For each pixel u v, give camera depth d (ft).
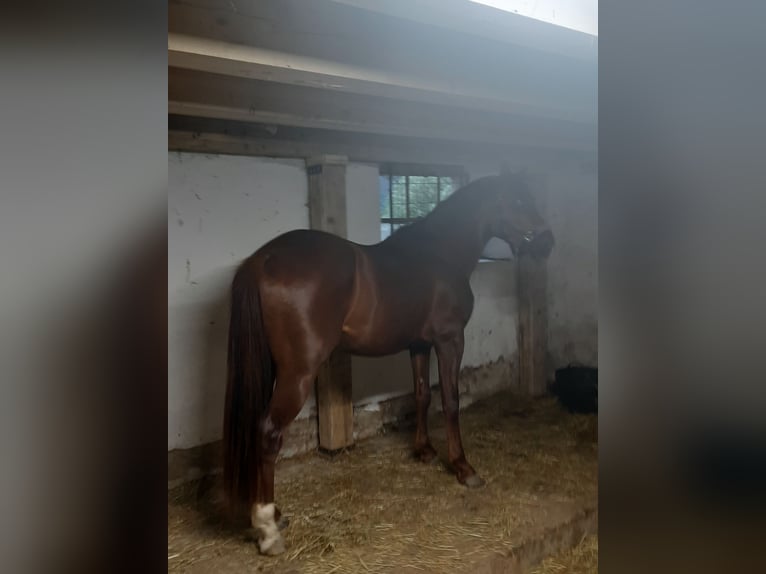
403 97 6.10
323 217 9.85
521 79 6.55
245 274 6.90
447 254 9.19
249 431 6.79
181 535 7.43
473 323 13.19
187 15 4.22
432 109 8.84
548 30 4.35
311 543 7.22
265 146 9.32
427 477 9.32
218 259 9.21
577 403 12.91
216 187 9.14
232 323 6.88
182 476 8.94
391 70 5.40
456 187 12.71
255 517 6.89
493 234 9.88
